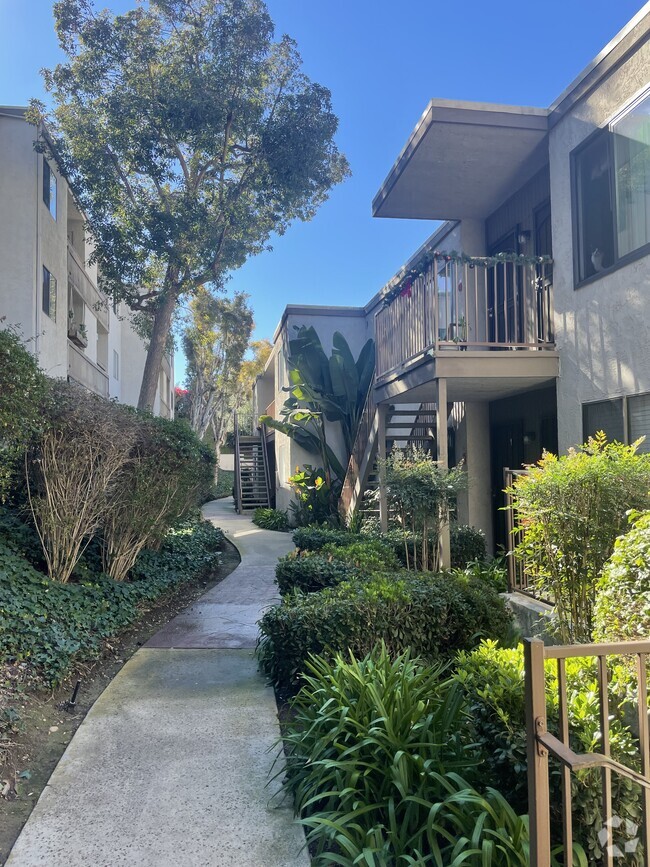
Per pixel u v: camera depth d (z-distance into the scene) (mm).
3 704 3656
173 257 11656
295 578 5812
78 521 5938
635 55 5574
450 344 6918
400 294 8469
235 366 29562
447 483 6801
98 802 2883
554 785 2082
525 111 6918
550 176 6992
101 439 5793
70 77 11242
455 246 9711
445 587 4602
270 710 3969
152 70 11570
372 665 3252
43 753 3398
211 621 6281
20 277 11031
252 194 13062
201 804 2871
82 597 5672
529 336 7926
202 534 11000
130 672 4719
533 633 4977
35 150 11086
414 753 2641
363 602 4176
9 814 2799
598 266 6211
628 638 2629
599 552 3984
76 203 12195
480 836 2168
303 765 2879
